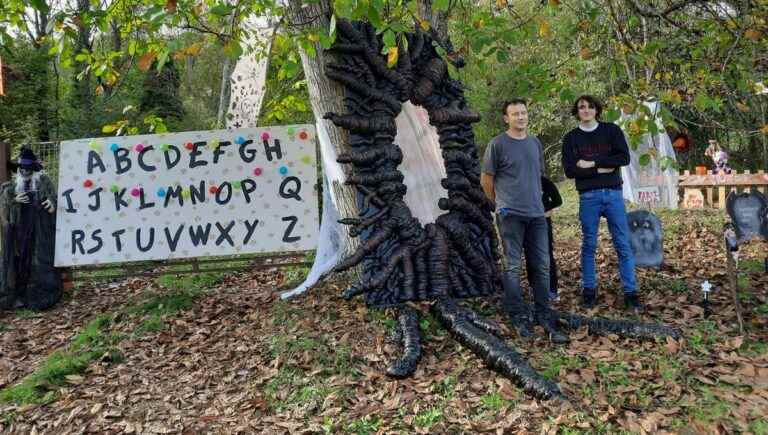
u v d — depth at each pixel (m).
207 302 6.43
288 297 6.17
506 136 4.83
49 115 14.48
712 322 4.76
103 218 6.81
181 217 6.77
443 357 4.52
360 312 5.38
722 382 3.87
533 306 5.31
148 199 6.79
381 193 5.14
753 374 3.92
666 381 3.88
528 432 3.45
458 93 5.66
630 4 5.20
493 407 3.76
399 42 5.06
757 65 5.22
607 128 5.22
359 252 5.04
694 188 13.09
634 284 5.21
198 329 5.62
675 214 11.30
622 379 3.94
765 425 3.32
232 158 6.78
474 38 4.24
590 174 5.20
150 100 16.16
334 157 5.88
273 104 9.25
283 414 3.95
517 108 4.77
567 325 4.81
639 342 4.53
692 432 3.34
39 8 3.97
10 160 7.62
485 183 4.88
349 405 3.98
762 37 4.84
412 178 5.38
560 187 17.72
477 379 4.14
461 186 5.36
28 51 14.08
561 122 14.50
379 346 4.72
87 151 6.87
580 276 6.50
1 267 7.11
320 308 5.66
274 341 4.99
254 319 5.68
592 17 4.67
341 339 4.85
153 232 6.77
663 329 4.52
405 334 4.68
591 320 4.80
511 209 4.77
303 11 5.56
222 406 4.13
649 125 4.36
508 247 4.86
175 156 6.80
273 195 6.76
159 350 5.25
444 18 5.78
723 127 5.52
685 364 4.08
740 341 4.34
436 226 5.27
